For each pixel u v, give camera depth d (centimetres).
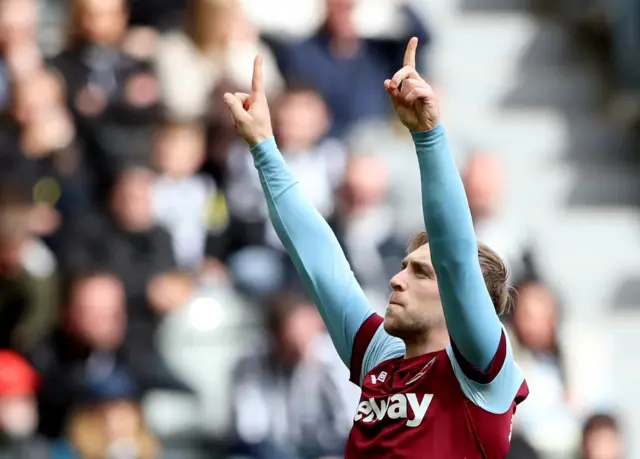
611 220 3659
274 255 3127
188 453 2859
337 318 1396
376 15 3644
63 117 3284
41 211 3120
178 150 3191
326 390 2792
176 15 3644
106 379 2780
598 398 3156
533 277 3169
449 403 1270
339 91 3516
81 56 3378
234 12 3484
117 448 2678
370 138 3503
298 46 3534
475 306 1229
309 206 1412
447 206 1223
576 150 3806
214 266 3114
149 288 2962
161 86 3384
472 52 3966
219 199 3216
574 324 3406
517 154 3766
